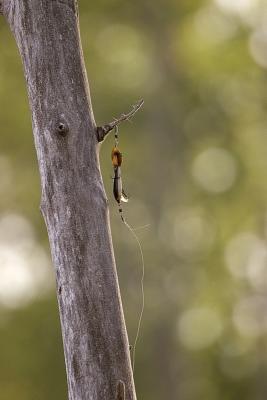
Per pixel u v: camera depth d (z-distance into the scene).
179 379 21.95
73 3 5.32
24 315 21.06
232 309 23.12
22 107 21.92
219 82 23.27
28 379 20.83
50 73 5.20
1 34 20.95
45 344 20.83
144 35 23.20
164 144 23.02
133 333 21.36
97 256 5.07
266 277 23.27
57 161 5.12
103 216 5.12
